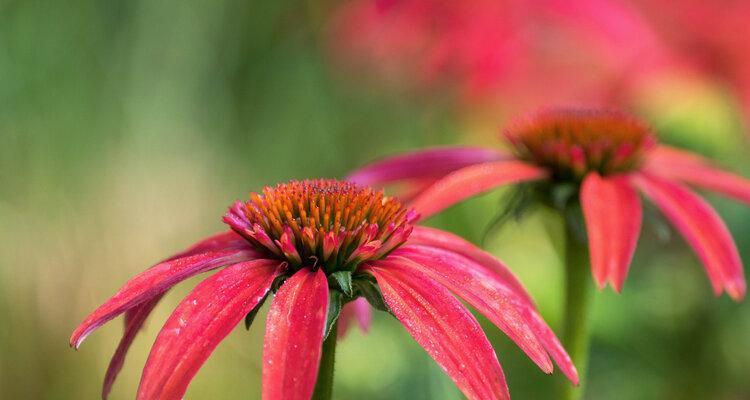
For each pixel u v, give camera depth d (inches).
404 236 15.3
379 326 21.9
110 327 22.8
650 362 22.1
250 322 14.6
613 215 16.4
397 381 20.3
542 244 24.3
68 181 24.8
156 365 14.2
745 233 22.1
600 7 21.5
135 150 26.6
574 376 15.0
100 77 27.7
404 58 25.1
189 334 14.4
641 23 21.5
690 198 17.0
